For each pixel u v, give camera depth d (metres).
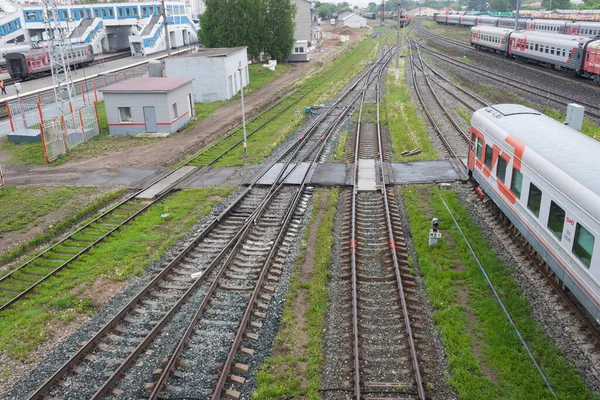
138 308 13.28
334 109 38.91
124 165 26.97
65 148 29.67
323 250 15.90
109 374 10.79
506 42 62.69
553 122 15.96
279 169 24.45
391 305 12.97
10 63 55.16
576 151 12.82
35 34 87.25
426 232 16.98
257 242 16.86
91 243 17.77
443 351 11.15
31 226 19.55
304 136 30.20
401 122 32.81
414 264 15.12
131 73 59.97
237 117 37.84
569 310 12.13
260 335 11.93
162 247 16.75
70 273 15.53
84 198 22.22
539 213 13.28
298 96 45.69
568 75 49.16
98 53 80.62
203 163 26.53
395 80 49.72
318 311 12.73
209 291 13.52
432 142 28.30
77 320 13.09
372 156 26.36
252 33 62.44
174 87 33.19
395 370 10.59
